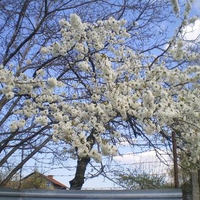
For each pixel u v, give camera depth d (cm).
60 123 497
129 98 511
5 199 356
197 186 517
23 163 662
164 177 935
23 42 626
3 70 489
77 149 511
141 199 327
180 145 584
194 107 538
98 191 338
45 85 531
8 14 692
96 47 545
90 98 588
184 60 634
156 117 506
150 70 552
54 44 531
